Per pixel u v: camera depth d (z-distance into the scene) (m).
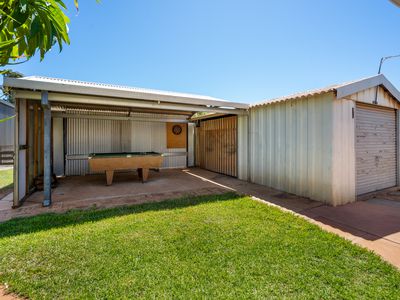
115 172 9.71
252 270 2.32
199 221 3.66
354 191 5.16
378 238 3.13
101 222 3.60
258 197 5.44
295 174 5.70
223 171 9.19
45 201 4.66
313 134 5.19
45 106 4.50
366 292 1.99
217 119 9.62
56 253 2.62
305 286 2.08
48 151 4.70
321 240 2.99
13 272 2.26
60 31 1.18
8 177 8.39
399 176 6.50
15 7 0.99
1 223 3.59
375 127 5.82
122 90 4.97
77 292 2.00
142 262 2.46
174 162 11.20
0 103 12.93
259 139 7.00
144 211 4.19
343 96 4.70
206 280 2.16
